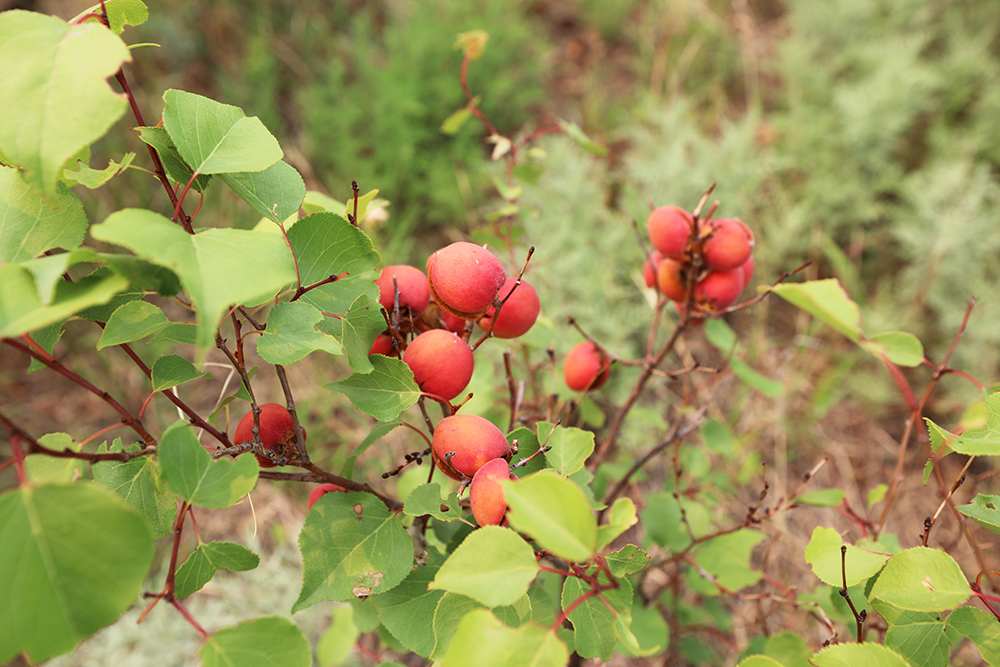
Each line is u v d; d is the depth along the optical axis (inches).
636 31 44.3
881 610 10.9
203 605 22.2
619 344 26.4
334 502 11.1
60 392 28.9
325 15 41.6
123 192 31.1
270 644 9.1
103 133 8.5
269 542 25.3
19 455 8.3
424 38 36.3
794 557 24.3
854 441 28.6
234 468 9.6
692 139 33.0
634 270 27.9
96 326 29.2
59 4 37.4
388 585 10.7
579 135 17.8
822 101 36.5
